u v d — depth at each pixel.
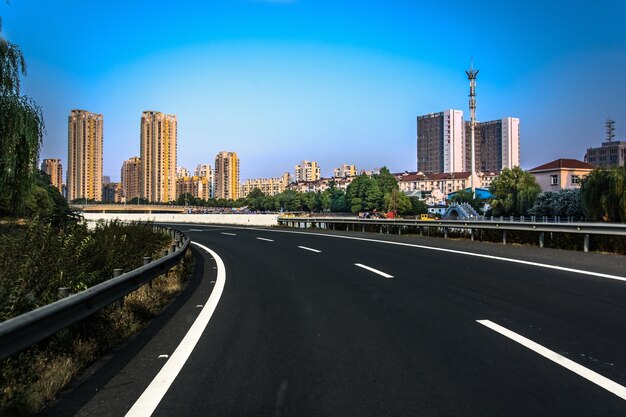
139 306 7.88
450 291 9.45
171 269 12.88
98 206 128.25
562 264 12.98
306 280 11.55
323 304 8.56
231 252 19.91
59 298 5.77
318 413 3.95
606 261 13.47
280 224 47.44
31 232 8.31
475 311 7.65
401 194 142.38
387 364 5.16
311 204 183.88
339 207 163.50
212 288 10.86
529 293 9.01
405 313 7.65
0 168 17.48
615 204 45.97
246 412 4.01
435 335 6.29
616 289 9.21
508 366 5.01
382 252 17.86
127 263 11.05
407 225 29.34
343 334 6.47
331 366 5.14
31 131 17.88
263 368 5.13
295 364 5.25
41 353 5.10
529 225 19.08
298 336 6.43
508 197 83.62
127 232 17.91
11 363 4.62
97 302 6.23
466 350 5.60
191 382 4.75
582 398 4.14
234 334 6.64
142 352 5.84
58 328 5.00
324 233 32.22
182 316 7.93
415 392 4.35
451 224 24.58
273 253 18.83
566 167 91.38
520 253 16.14
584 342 5.82
